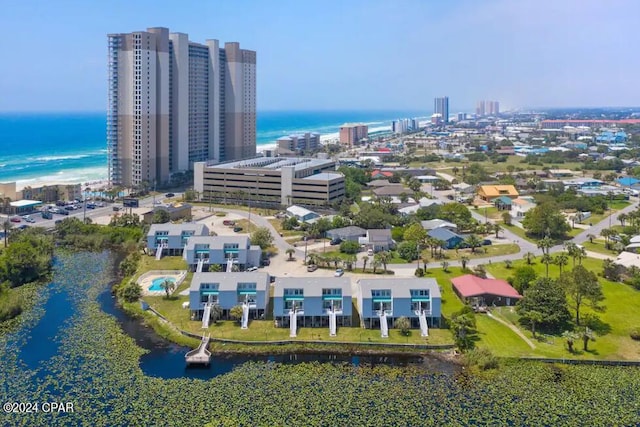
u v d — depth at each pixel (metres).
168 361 135.50
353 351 141.88
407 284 156.75
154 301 174.12
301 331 151.75
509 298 169.12
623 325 155.00
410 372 130.38
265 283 161.25
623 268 193.25
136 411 112.06
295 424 108.06
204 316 157.25
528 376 128.00
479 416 111.38
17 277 193.38
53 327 155.00
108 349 141.12
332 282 158.62
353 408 113.94
